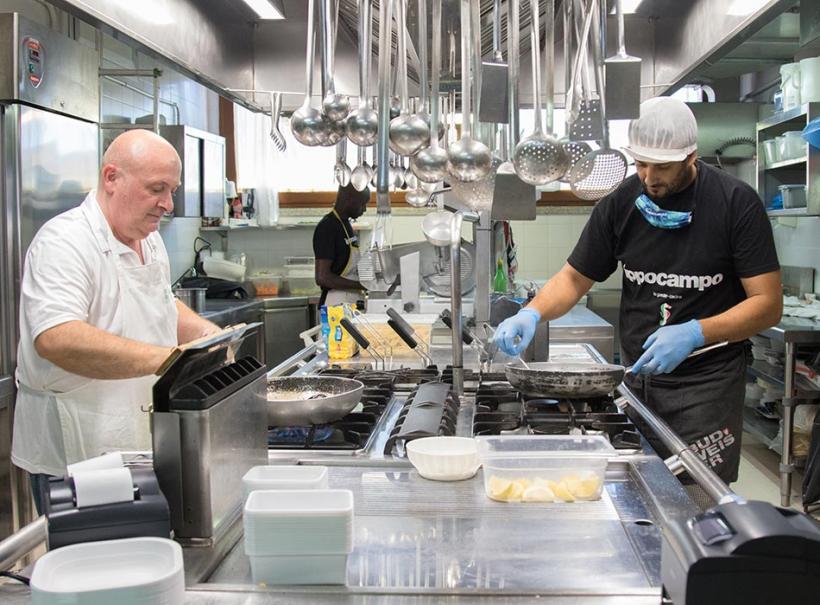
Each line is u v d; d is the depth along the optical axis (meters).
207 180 4.89
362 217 6.13
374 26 2.17
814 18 3.86
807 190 4.04
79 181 3.43
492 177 2.03
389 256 4.08
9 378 3.02
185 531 1.20
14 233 3.01
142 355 1.80
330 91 1.62
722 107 5.27
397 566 1.12
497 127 2.15
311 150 6.26
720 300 2.29
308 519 1.04
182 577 0.93
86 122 3.51
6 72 2.96
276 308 5.59
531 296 4.30
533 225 6.14
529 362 2.57
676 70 2.38
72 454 2.02
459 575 1.09
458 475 1.49
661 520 1.27
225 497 1.26
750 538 0.77
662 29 2.50
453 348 2.21
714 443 2.22
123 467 1.15
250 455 1.40
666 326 2.24
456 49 2.19
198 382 1.25
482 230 2.86
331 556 1.05
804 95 4.22
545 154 1.60
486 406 2.01
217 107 6.15
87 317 2.00
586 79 1.78
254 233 6.33
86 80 3.51
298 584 1.06
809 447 3.56
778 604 0.77
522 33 2.42
